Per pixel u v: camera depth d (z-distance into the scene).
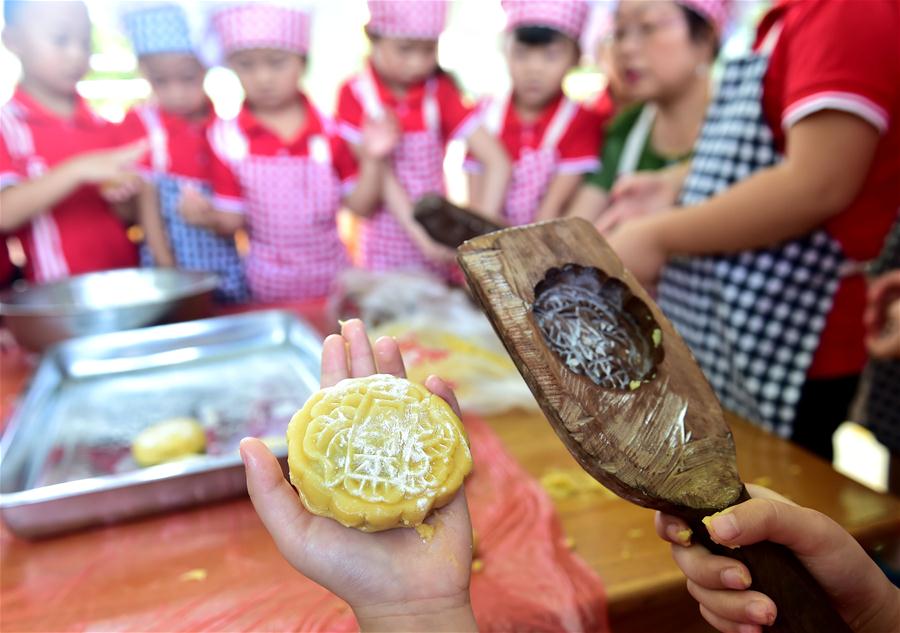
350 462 0.53
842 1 0.97
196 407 1.22
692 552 0.54
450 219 1.15
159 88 1.86
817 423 1.24
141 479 0.85
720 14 1.48
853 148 0.98
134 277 1.66
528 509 0.87
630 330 0.61
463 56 2.44
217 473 0.89
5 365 1.48
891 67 0.97
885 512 0.84
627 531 0.83
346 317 1.60
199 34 1.84
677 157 1.67
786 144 1.12
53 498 0.81
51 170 1.68
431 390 0.63
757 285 1.21
